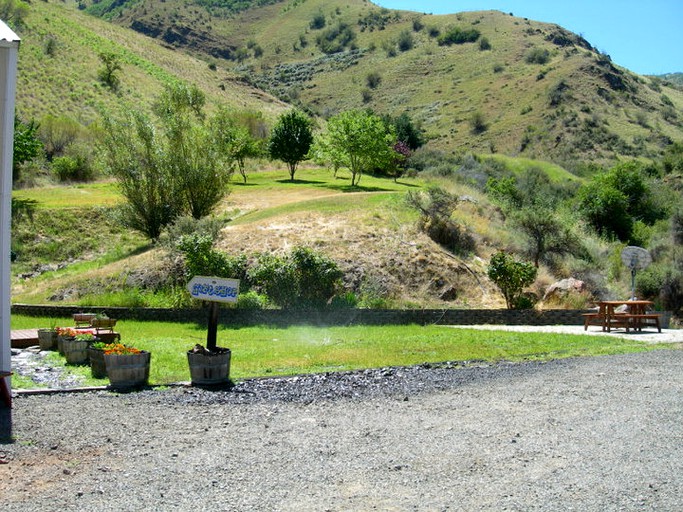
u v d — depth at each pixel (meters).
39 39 71.94
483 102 105.50
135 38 97.62
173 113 28.11
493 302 20.77
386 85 130.00
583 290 21.31
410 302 19.94
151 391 8.45
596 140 81.25
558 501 4.83
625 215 37.78
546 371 10.02
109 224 29.89
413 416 7.28
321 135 42.88
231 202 31.25
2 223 7.79
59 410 7.35
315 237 22.47
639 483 5.22
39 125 43.38
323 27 180.62
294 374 9.70
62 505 4.61
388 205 26.06
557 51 121.94
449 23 154.00
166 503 4.68
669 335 15.24
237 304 17.62
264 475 5.30
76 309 18.02
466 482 5.21
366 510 4.63
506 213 28.11
